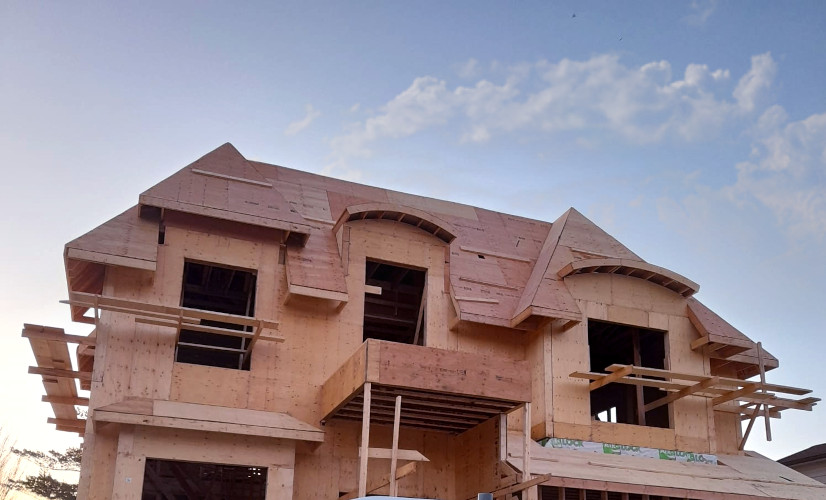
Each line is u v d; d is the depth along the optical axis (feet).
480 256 77.10
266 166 77.10
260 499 73.82
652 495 63.52
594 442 69.00
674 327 76.38
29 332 59.06
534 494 58.23
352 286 69.21
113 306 58.80
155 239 63.41
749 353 77.87
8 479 125.18
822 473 98.07
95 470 56.08
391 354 56.29
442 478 67.31
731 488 66.39
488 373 58.75
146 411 56.13
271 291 66.69
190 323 60.59
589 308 73.72
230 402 62.23
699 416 73.61
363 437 54.19
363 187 80.02
